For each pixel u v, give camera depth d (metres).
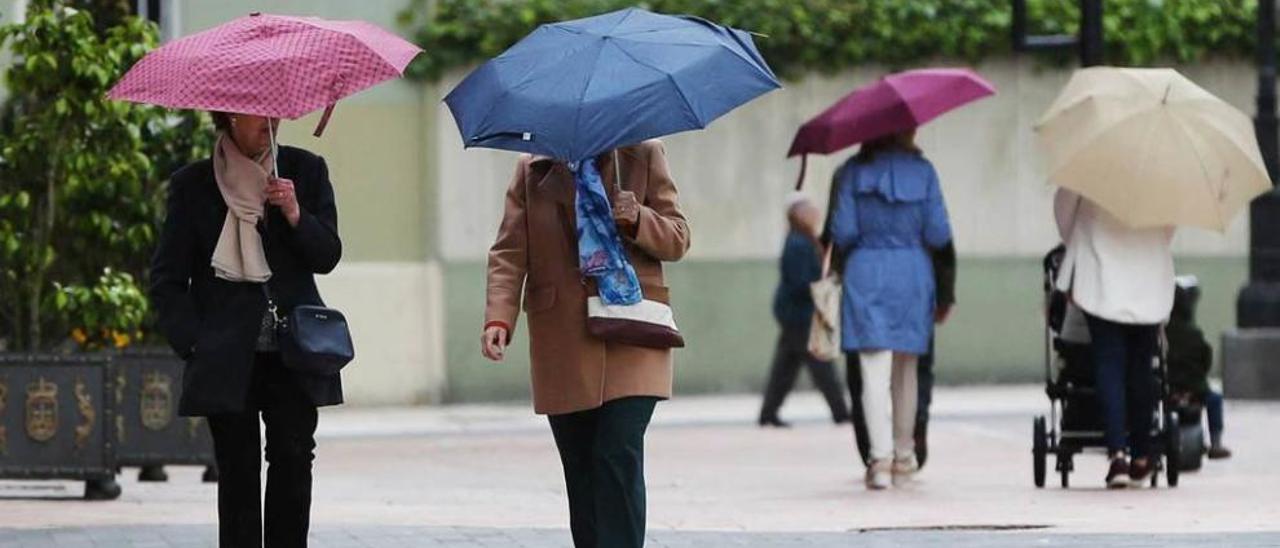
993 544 22.03
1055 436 29.53
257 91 16.05
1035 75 50.91
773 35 49.50
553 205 17.38
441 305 48.75
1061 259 29.02
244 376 16.52
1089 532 23.22
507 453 37.72
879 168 28.61
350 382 48.22
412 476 33.25
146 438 29.31
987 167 50.91
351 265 48.22
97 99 28.48
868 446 30.75
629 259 17.30
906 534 23.20
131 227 29.50
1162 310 28.00
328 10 47.50
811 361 42.66
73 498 27.89
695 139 50.00
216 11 46.19
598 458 17.36
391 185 48.44
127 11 34.25
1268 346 45.09
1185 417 31.89
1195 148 27.28
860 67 50.38
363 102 48.22
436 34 48.16
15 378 27.58
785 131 50.16
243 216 16.62
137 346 30.73
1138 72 28.27
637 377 17.27
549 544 21.94
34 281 29.14
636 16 17.36
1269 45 45.09
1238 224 52.00
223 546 17.08
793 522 25.03
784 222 50.22
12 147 28.73
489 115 16.67
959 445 37.62
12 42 28.64
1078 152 27.31
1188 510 26.06
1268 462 33.47
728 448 38.06
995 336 50.97
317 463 35.81
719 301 50.06
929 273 28.78
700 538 22.80
